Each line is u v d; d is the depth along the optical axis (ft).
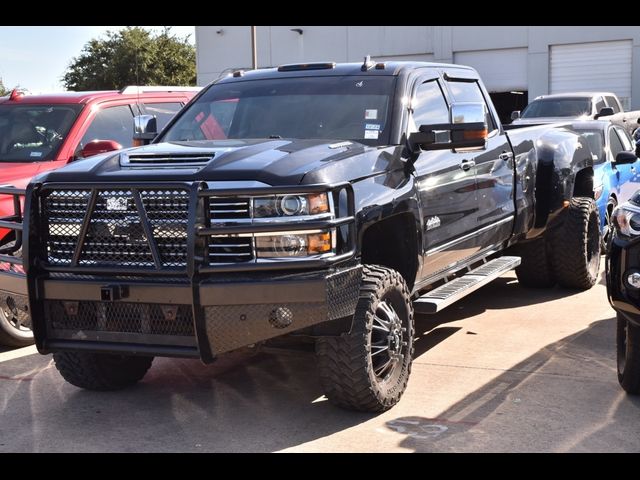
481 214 21.42
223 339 14.47
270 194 14.32
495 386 17.98
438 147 18.12
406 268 17.92
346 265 15.03
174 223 14.48
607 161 34.78
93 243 15.08
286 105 19.45
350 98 19.08
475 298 27.02
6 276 15.92
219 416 16.61
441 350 20.92
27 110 26.14
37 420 16.55
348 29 103.60
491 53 96.99
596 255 28.30
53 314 15.56
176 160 15.62
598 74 91.56
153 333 14.93
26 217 15.24
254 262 14.35
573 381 18.25
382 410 16.31
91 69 164.35
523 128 27.58
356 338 15.31
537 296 27.17
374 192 16.10
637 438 14.98
